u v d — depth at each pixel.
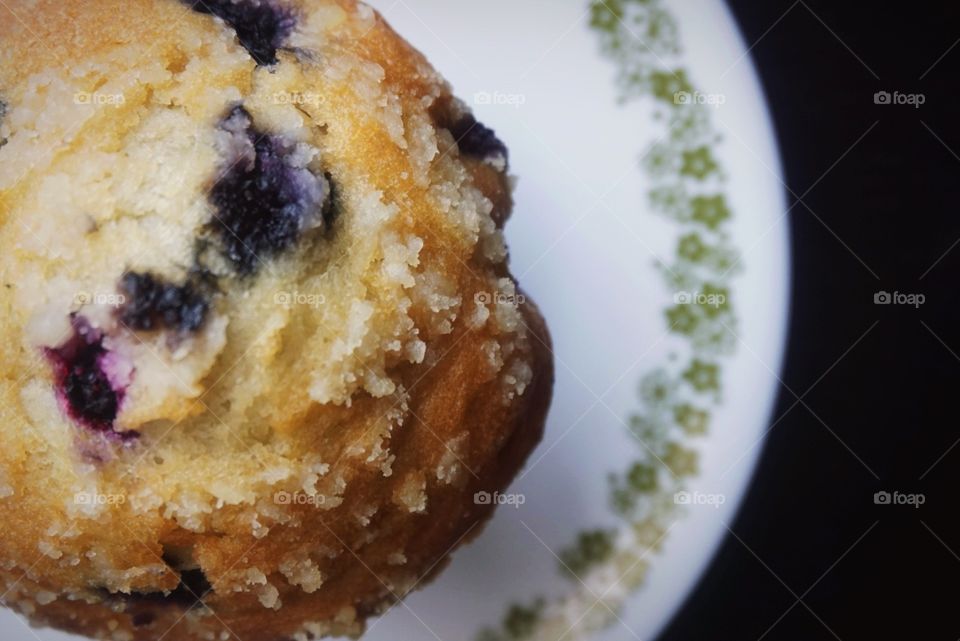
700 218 0.20
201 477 0.16
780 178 0.20
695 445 0.19
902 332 0.21
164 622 0.18
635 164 0.20
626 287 0.20
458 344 0.17
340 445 0.16
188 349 0.16
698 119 0.20
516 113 0.20
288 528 0.16
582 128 0.20
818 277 0.21
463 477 0.18
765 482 0.21
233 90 0.16
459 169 0.18
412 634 0.19
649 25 0.20
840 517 0.21
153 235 0.16
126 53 0.16
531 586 0.19
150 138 0.16
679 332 0.20
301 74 0.17
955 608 0.20
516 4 0.20
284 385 0.16
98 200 0.16
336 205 0.16
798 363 0.21
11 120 0.16
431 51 0.20
